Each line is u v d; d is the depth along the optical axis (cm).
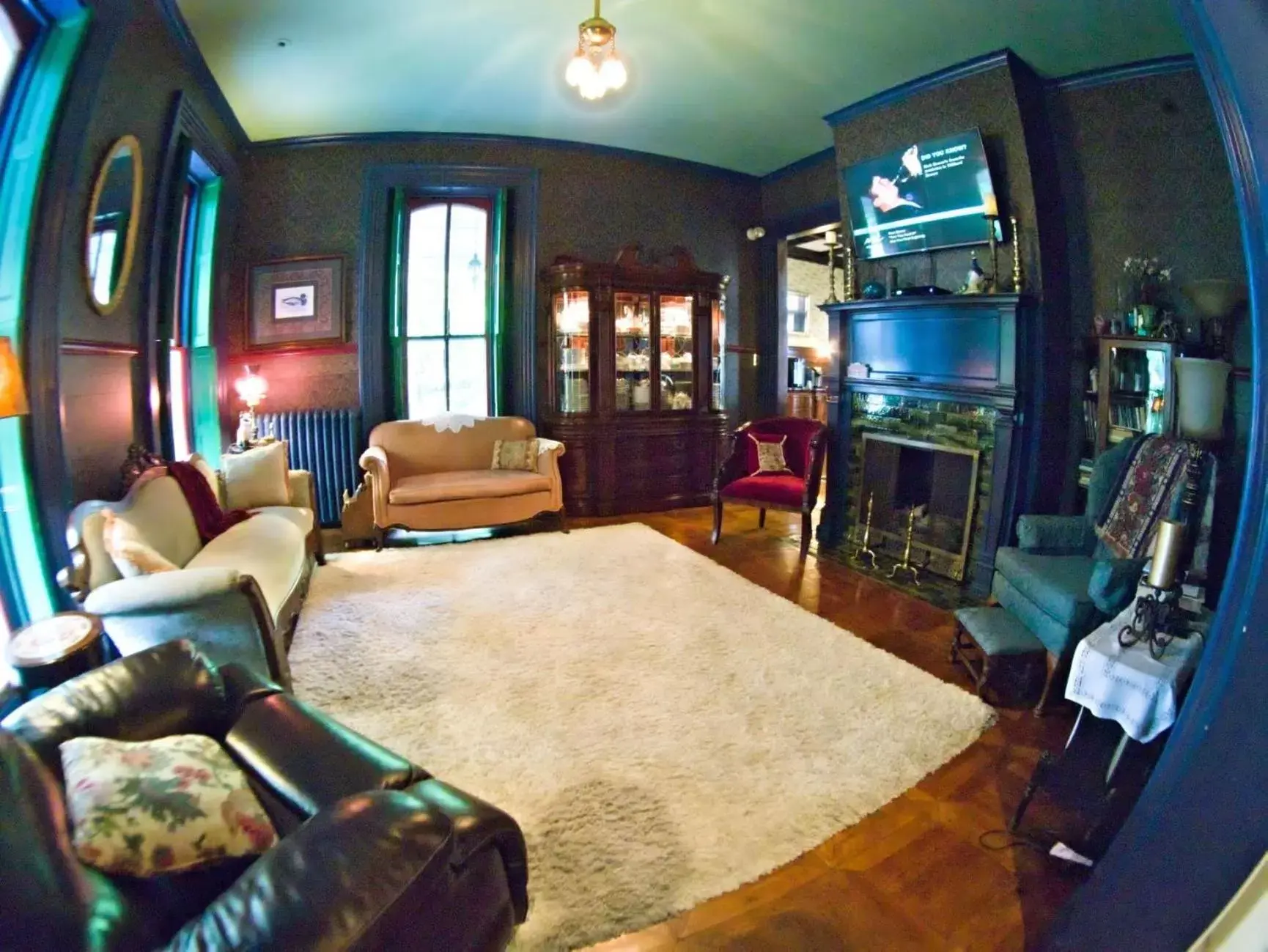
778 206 602
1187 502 247
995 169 354
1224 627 103
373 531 442
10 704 202
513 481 459
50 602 237
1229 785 99
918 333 396
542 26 333
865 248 433
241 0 304
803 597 364
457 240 538
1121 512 268
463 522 447
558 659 278
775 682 260
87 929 82
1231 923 98
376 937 82
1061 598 240
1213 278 314
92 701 129
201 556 280
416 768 126
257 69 376
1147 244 338
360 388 520
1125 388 329
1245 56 95
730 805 189
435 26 332
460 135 505
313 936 78
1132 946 112
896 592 371
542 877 162
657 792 194
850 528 456
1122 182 344
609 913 152
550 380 545
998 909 157
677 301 556
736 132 493
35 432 228
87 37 228
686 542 469
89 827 97
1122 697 185
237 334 498
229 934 78
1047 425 357
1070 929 125
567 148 532
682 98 426
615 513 549
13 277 224
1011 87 343
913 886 164
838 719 234
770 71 380
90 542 230
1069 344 364
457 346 548
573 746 216
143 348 326
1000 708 249
